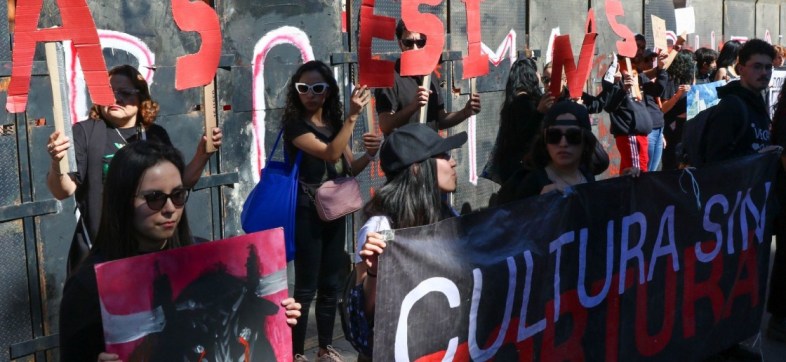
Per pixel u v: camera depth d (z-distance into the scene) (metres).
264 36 5.65
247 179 5.62
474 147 7.51
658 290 4.59
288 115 4.85
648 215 4.46
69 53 4.64
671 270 4.64
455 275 3.49
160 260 2.67
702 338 4.91
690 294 4.79
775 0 13.58
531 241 3.85
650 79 8.87
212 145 4.14
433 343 3.44
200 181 5.29
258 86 5.64
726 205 4.93
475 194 7.55
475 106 6.00
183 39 5.23
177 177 2.73
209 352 2.79
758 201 5.18
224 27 5.39
